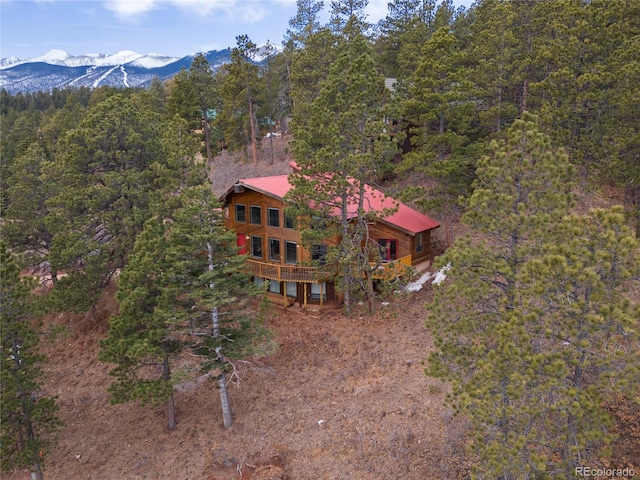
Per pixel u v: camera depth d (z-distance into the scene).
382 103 26.80
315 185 24.58
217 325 20.38
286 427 19.56
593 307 10.48
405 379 20.42
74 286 27.70
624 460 13.27
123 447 21.38
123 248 28.67
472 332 13.20
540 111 24.02
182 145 30.69
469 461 15.17
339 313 27.75
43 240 35.66
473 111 28.09
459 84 27.38
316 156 23.59
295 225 28.02
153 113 36.41
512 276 12.28
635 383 9.92
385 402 19.25
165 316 18.83
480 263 13.74
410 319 25.19
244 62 49.12
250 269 29.02
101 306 32.41
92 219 29.59
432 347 22.12
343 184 23.06
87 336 30.62
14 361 18.73
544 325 10.93
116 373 20.08
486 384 11.52
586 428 10.48
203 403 23.23
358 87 23.41
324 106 25.02
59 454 21.66
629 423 14.33
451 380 13.12
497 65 29.91
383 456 16.59
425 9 54.16
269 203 29.23
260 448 18.73
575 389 9.81
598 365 10.23
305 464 17.28
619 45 23.64
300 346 25.23
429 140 27.77
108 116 30.59
